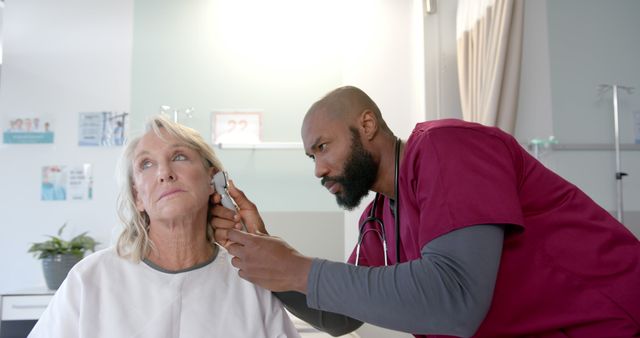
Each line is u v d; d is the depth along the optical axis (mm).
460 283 825
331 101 1176
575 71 2533
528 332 986
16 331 2779
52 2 3010
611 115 2518
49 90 2963
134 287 1126
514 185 947
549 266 984
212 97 2967
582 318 959
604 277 976
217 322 1135
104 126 2949
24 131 2936
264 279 969
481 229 858
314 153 1187
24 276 2857
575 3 2572
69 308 1077
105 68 2979
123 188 1214
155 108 2953
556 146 2453
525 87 2514
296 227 2906
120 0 3018
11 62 2971
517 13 2049
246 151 2945
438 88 2523
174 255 1182
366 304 862
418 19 2682
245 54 2994
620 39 2559
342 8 3002
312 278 906
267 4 3025
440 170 913
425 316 833
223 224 1206
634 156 2521
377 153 1182
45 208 2908
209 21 3010
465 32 2387
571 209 1035
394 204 1230
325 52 2994
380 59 2871
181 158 1186
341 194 1207
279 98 2973
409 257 1134
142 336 1073
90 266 1134
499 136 1007
